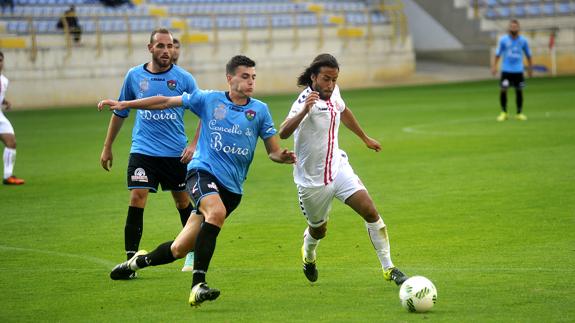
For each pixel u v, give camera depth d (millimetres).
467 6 122375
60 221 31922
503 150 47250
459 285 21172
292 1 115188
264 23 109188
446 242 26312
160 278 23078
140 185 24312
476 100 84125
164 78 24641
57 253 26484
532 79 109375
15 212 33938
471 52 122438
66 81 93500
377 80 114188
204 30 103438
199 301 19141
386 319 18406
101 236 29094
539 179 37281
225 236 28469
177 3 107438
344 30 111938
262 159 48875
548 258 23750
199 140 21203
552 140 50531
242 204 34500
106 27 98688
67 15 93438
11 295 21359
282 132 20297
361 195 21219
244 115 20688
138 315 19297
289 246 26734
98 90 95500
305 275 22266
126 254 24750
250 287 21781
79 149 55531
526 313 18531
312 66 20969
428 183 37656
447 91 98000
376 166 43594
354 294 20781
